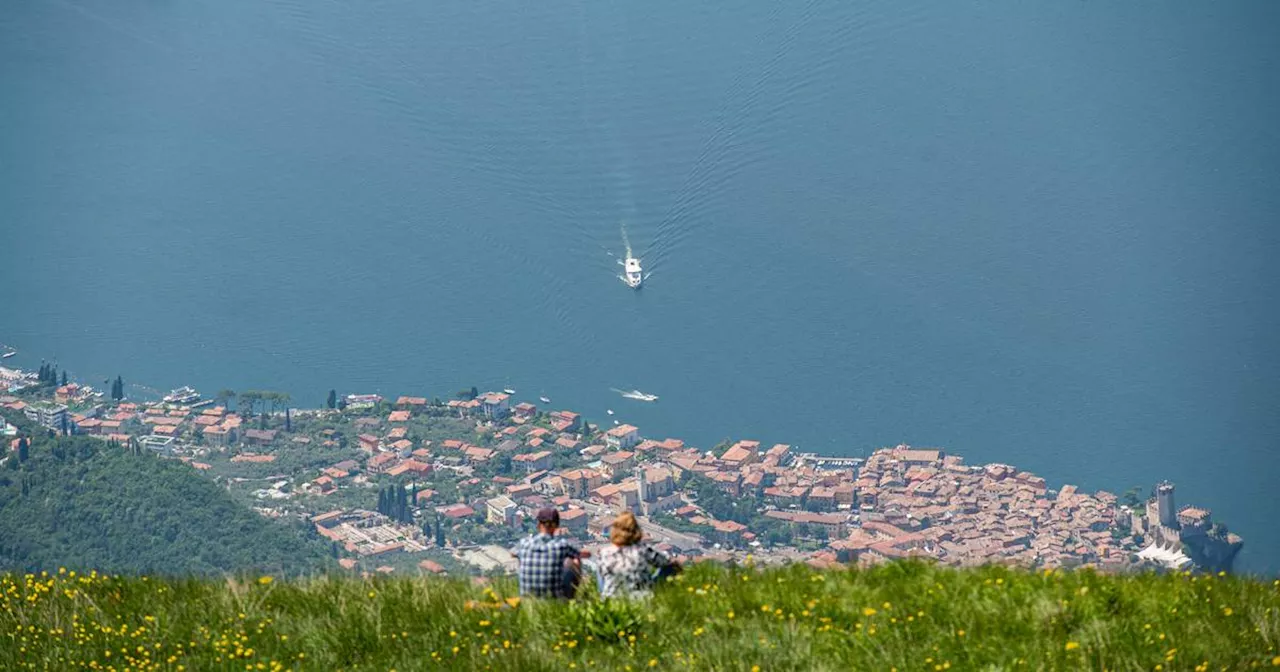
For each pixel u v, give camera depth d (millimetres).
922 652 38562
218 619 46438
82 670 42812
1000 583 43656
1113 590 42562
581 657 39531
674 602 42812
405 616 44562
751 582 45969
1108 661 37250
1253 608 41281
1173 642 38250
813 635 40031
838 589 44469
